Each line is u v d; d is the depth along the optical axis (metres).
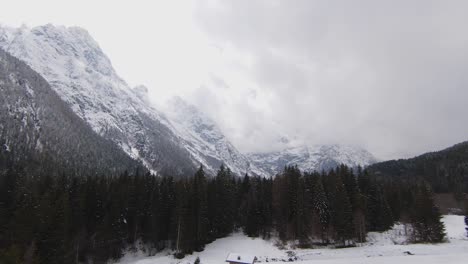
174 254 80.88
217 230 96.00
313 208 93.38
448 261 59.62
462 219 120.06
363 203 95.44
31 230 64.06
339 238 87.50
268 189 107.81
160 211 88.06
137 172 111.00
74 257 73.94
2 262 57.28
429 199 90.06
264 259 74.56
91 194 85.19
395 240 89.12
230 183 104.94
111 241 82.75
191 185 93.56
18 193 77.75
